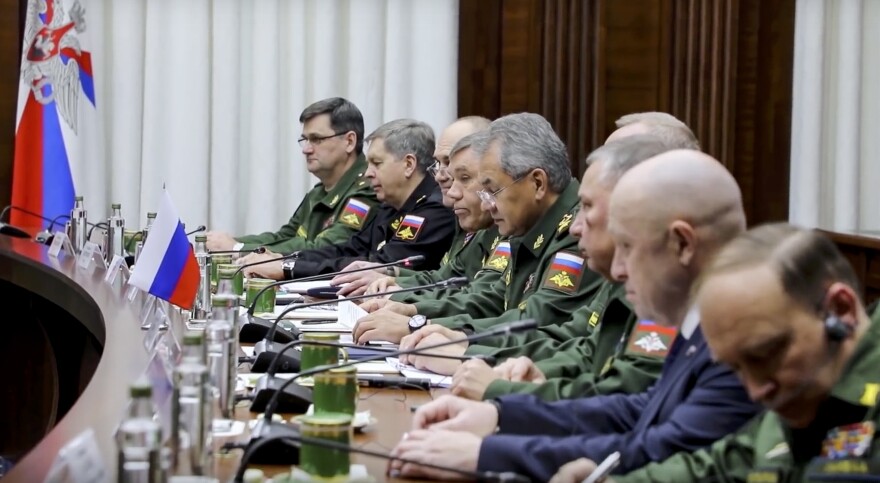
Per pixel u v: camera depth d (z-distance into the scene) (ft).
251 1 22.16
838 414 5.64
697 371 7.41
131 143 22.04
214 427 7.66
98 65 21.95
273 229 22.41
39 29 21.48
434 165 17.94
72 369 16.79
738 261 5.53
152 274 11.47
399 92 22.11
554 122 20.99
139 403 5.72
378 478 6.81
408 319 11.69
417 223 17.42
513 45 21.11
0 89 21.94
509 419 7.83
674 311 7.64
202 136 22.17
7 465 16.10
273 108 22.25
